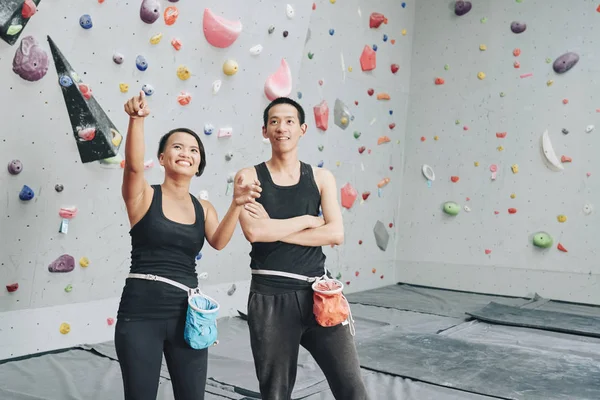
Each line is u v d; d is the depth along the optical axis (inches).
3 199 131.7
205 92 163.2
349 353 80.7
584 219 224.7
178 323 78.5
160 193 81.4
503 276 243.3
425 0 264.4
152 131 155.9
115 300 162.2
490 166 246.7
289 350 80.9
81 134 138.0
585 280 224.5
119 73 143.9
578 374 132.5
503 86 243.4
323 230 82.8
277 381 81.0
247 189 79.4
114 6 136.6
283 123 83.5
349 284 245.6
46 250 142.3
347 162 236.8
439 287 259.4
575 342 164.7
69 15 130.2
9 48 123.0
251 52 167.6
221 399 117.0
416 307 217.6
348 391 80.7
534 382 126.6
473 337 171.3
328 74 222.4
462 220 253.9
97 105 141.5
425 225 263.7
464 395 119.4
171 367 80.2
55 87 132.3
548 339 168.4
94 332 156.8
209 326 76.9
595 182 222.1
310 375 131.4
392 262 270.8
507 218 242.7
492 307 211.2
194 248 81.7
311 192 85.1
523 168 238.7
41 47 127.8
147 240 78.7
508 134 242.2
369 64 240.5
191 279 80.9
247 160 184.7
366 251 253.9
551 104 232.1
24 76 126.2
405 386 124.7
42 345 145.7
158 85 152.6
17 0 118.0
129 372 75.5
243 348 154.9
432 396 119.0
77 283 151.2
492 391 120.7
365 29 240.2
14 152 131.1
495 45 245.6
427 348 155.0
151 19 142.5
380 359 144.0
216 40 156.2
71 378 127.6
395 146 264.7
